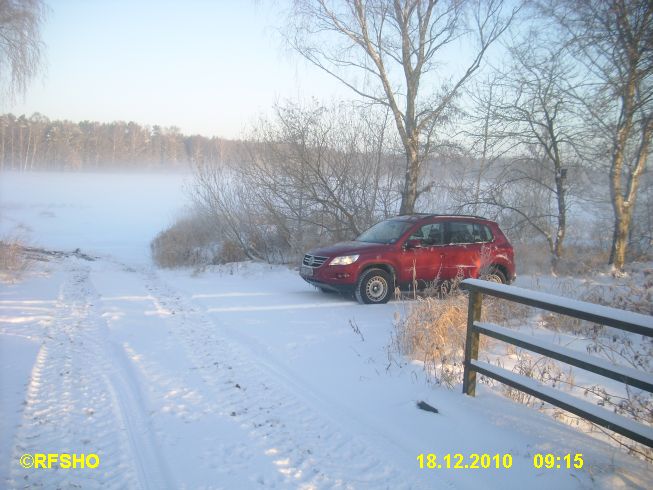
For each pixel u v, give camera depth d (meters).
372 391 5.52
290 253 16.58
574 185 15.02
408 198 14.06
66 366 6.22
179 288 12.30
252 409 5.10
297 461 4.11
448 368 5.79
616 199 12.51
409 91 14.02
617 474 3.68
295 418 4.91
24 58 16.41
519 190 15.65
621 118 11.34
